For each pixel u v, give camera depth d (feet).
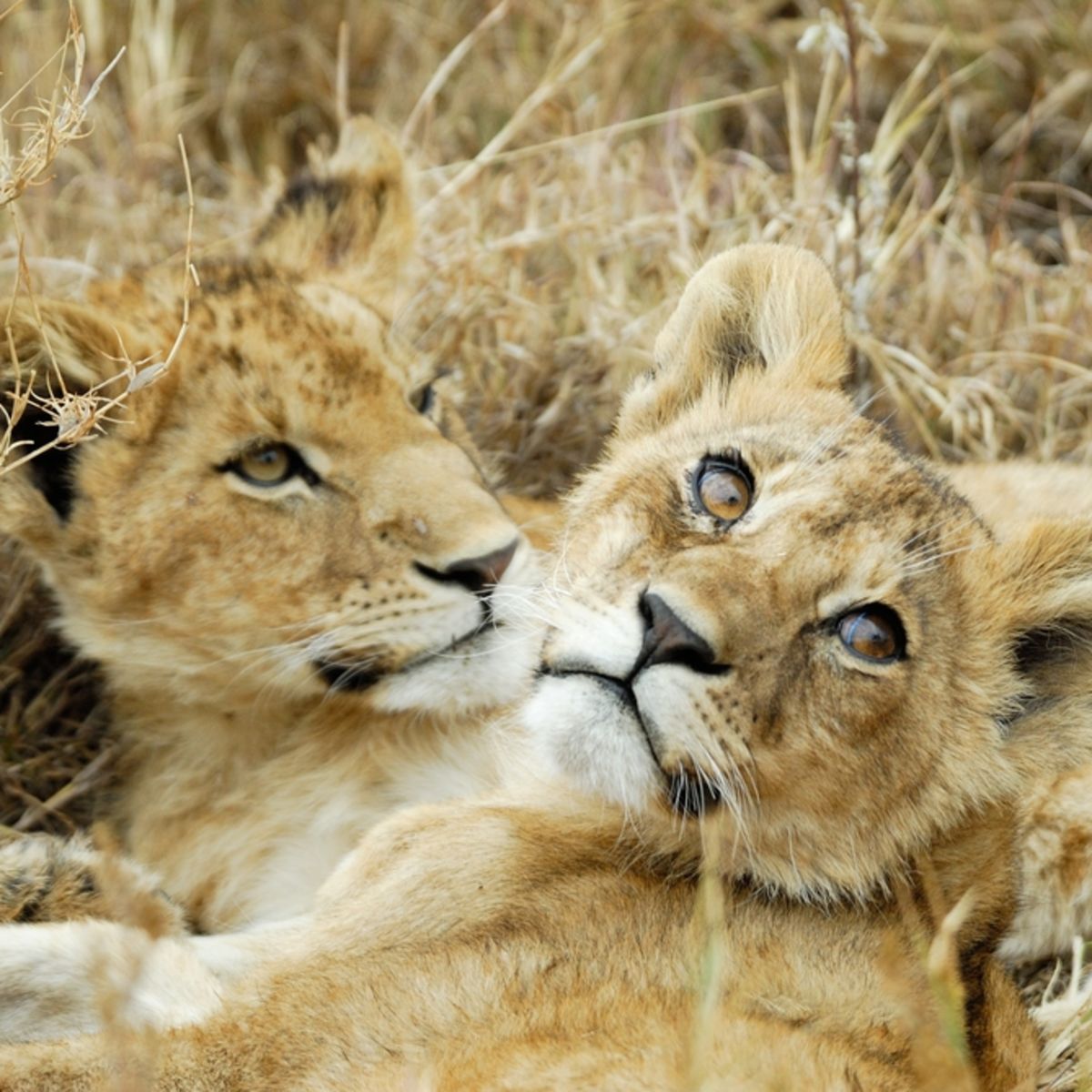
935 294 44.42
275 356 31.86
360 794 31.50
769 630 25.05
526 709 26.99
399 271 38.73
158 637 32.04
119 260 44.37
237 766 32.48
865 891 26.73
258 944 26.53
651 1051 22.54
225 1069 23.56
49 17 48.67
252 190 48.29
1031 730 28.22
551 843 26.71
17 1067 23.26
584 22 51.62
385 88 52.90
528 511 35.19
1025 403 43.57
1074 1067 26.48
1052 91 50.96
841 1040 23.82
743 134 52.29
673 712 24.80
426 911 25.71
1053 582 28.04
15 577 36.04
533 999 24.18
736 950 25.12
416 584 30.66
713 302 30.68
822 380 29.73
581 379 41.42
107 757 34.09
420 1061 23.02
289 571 31.14
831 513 26.08
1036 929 29.94
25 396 28.45
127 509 31.63
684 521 26.45
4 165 29.12
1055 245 47.98
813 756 25.57
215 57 53.21
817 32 41.96
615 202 46.11
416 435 32.37
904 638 26.21
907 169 50.39
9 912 28.63
